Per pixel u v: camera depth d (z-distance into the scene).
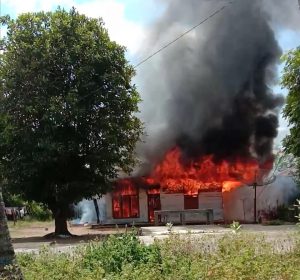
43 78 21.78
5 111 21.84
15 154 21.81
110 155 22.50
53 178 22.34
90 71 22.38
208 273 6.05
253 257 6.57
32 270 7.92
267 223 26.06
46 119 21.06
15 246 18.23
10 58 22.27
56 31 22.61
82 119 22.02
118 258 8.05
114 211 33.59
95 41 23.23
